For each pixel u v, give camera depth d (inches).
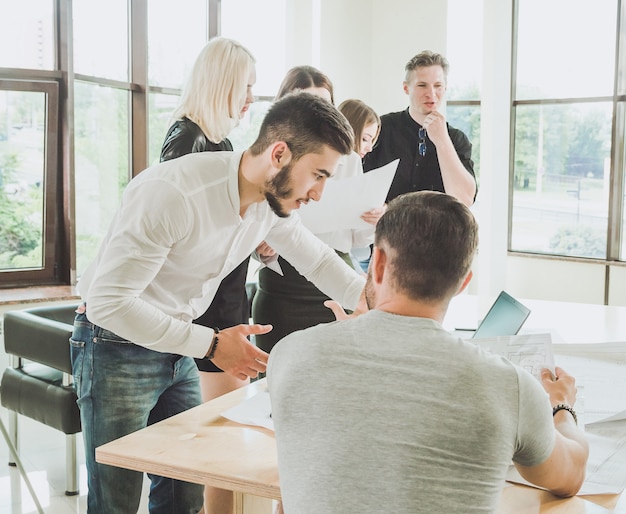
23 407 138.3
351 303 86.8
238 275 101.4
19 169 207.5
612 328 109.7
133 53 233.9
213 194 71.9
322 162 68.8
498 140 238.8
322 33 266.1
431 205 51.6
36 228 213.2
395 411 47.8
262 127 70.6
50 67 210.4
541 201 289.9
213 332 72.1
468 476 46.6
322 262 87.4
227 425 68.8
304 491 48.6
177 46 245.0
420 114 131.0
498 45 234.8
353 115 114.0
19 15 202.8
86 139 221.1
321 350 51.4
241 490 57.5
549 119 285.4
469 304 132.6
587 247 280.7
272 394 53.4
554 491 54.7
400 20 275.7
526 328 107.9
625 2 265.0
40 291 207.2
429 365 48.6
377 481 46.7
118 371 80.7
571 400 62.6
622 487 57.3
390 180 96.5
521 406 48.5
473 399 47.4
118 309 68.6
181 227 70.8
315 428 49.5
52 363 129.0
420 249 50.6
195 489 93.9
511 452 48.1
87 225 224.2
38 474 144.8
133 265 69.3
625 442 65.5
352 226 99.9
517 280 293.4
